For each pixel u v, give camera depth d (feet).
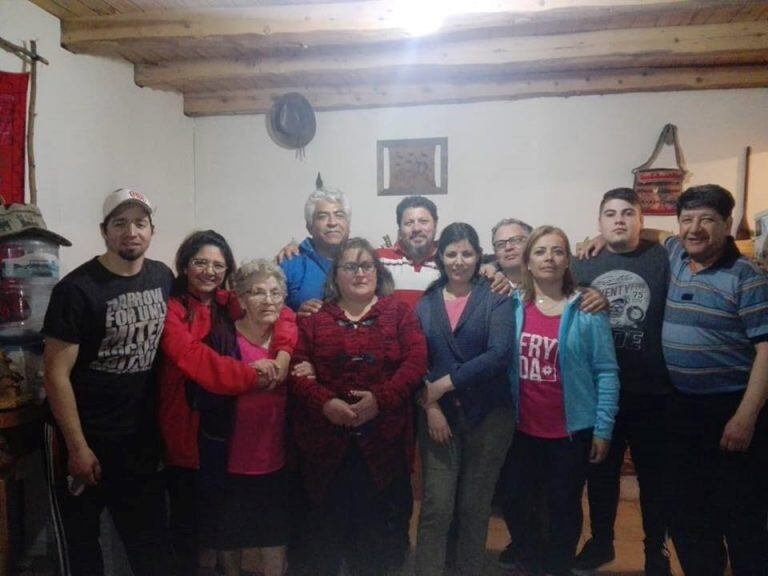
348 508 6.12
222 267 6.45
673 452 6.45
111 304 5.77
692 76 10.60
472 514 6.32
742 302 5.95
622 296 6.72
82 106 8.72
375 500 6.07
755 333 5.88
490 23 8.00
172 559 6.29
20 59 7.48
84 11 8.10
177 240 11.63
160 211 10.98
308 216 7.35
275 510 6.23
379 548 6.11
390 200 11.84
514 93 11.04
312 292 7.13
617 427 6.98
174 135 11.50
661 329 6.54
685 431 6.32
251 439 6.15
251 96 11.60
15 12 7.41
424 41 9.45
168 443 6.22
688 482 6.39
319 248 7.36
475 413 6.26
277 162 12.05
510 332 6.29
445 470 6.31
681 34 8.90
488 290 6.50
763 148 10.89
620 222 6.73
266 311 6.18
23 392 6.21
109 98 9.41
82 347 5.76
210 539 6.19
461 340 6.31
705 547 6.33
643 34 8.97
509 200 11.56
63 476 5.83
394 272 7.46
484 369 6.04
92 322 5.70
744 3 8.02
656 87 10.80
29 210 6.57
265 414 6.17
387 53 9.68
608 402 6.22
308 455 6.08
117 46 8.43
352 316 6.33
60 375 5.60
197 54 9.78
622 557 7.69
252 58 9.94
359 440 6.01
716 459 6.19
